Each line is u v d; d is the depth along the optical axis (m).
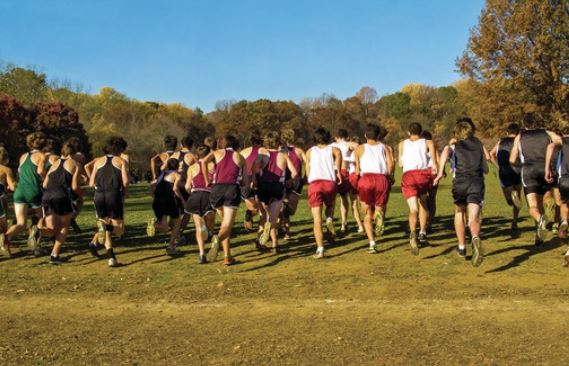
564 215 7.71
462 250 7.68
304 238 10.23
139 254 9.03
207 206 8.18
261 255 8.65
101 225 8.02
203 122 96.62
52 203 8.20
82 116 66.81
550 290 5.98
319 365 4.12
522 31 25.73
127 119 73.19
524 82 26.67
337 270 7.34
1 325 5.34
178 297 6.23
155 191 8.84
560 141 7.76
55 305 6.02
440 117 98.44
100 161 8.23
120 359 4.36
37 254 8.88
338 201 20.55
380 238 9.84
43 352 4.55
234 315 5.50
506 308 5.39
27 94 53.66
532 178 8.09
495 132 28.67
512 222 10.59
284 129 9.99
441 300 5.73
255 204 9.77
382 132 8.96
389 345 4.50
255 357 4.32
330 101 106.25
